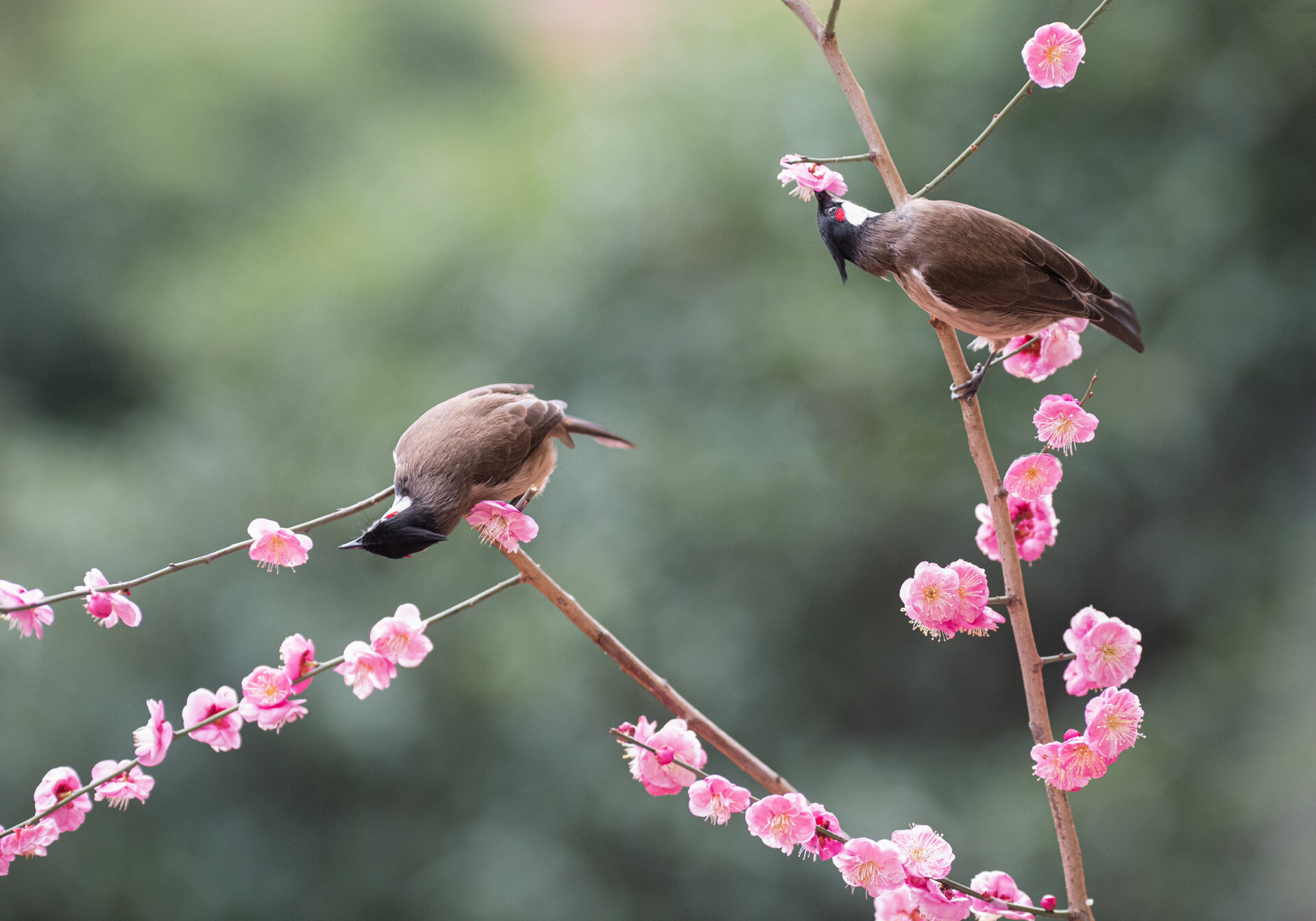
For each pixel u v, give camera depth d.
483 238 15.02
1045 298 4.12
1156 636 15.48
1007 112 3.70
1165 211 13.22
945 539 13.46
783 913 12.52
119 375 21.73
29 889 11.77
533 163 15.78
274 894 12.70
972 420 3.83
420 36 26.83
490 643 13.17
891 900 3.31
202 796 12.88
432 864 12.88
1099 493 13.62
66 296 21.62
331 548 13.61
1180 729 13.69
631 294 13.48
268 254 16.92
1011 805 13.41
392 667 3.62
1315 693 12.86
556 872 12.47
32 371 21.48
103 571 13.00
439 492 4.64
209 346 15.84
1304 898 11.48
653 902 12.67
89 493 13.89
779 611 13.38
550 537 13.34
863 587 13.66
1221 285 13.29
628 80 14.99
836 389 12.58
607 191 13.55
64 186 22.09
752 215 13.05
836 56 3.97
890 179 4.05
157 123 22.86
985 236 4.09
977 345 4.55
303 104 24.14
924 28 13.27
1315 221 13.66
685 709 3.80
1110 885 12.78
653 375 13.30
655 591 13.02
